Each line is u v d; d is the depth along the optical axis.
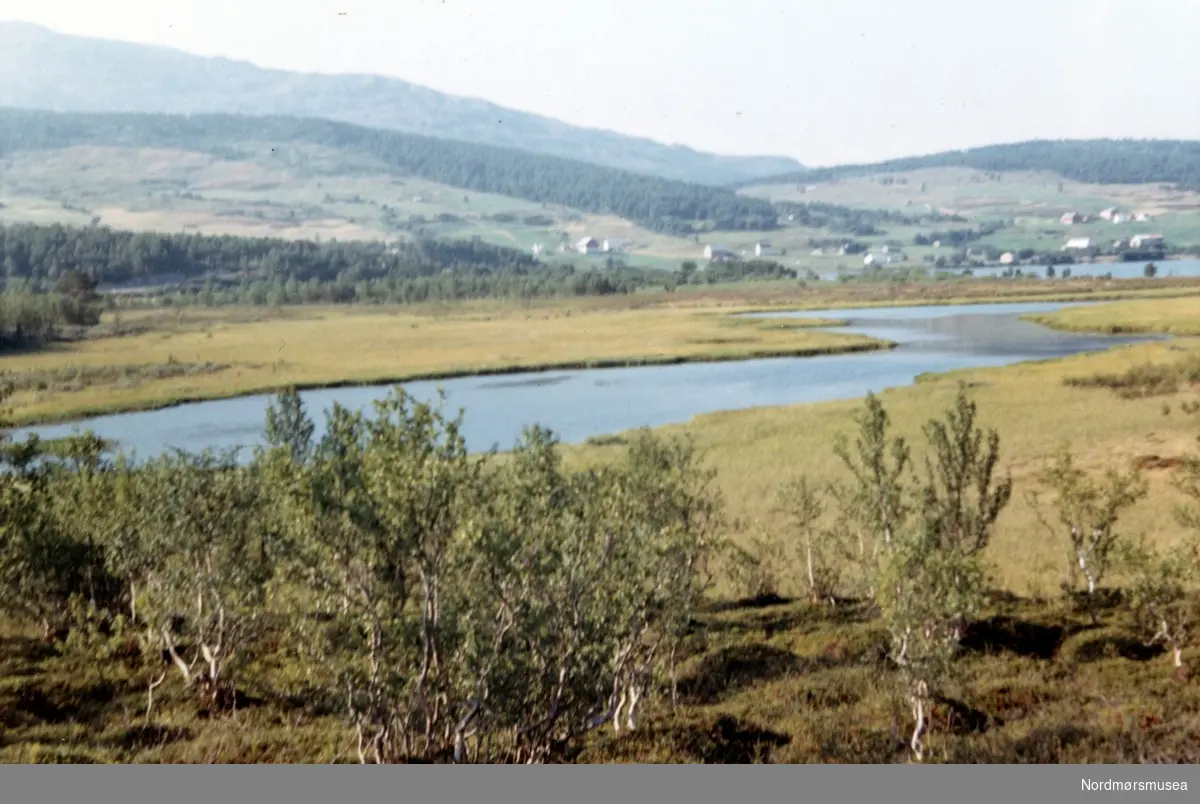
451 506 18.92
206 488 26.91
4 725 23.56
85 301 192.25
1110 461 55.28
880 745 21.36
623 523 21.30
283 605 26.14
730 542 36.28
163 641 28.02
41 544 30.97
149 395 103.00
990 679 25.12
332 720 24.67
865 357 123.06
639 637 21.86
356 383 110.75
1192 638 27.12
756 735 22.75
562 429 82.31
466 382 112.00
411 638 18.67
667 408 91.56
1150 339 131.75
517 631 18.89
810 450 62.97
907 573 22.25
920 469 54.78
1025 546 40.06
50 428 88.94
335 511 18.41
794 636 30.69
